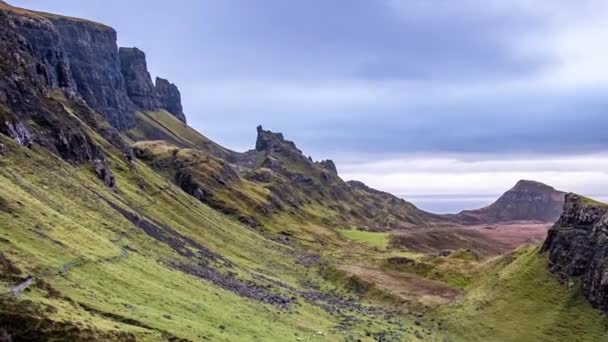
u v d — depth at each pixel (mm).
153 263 116375
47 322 57812
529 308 163250
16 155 138500
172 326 75438
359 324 142625
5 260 68938
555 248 181625
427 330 157000
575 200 190125
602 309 152500
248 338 87375
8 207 93562
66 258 85625
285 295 153000
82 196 140625
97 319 65938
